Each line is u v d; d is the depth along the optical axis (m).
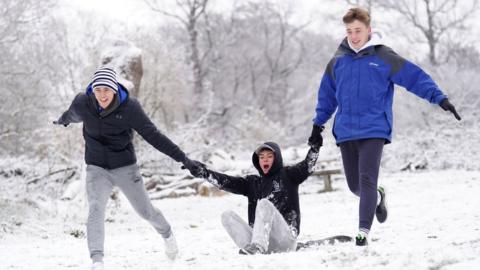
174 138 28.58
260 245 7.37
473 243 7.24
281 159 8.13
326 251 6.96
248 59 65.19
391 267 5.56
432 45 46.66
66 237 14.01
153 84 36.81
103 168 7.18
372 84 7.93
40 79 31.81
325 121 8.53
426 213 13.08
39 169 21.70
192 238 11.66
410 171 30.95
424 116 37.44
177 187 25.28
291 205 8.09
